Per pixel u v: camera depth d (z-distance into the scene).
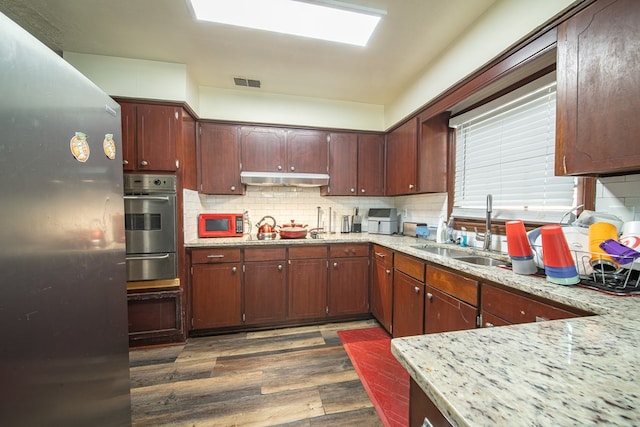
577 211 1.41
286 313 2.55
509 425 0.34
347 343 2.24
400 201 3.38
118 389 1.14
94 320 1.00
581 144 1.09
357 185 3.09
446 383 0.43
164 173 2.25
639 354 0.52
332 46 1.99
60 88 0.84
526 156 1.76
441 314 1.67
